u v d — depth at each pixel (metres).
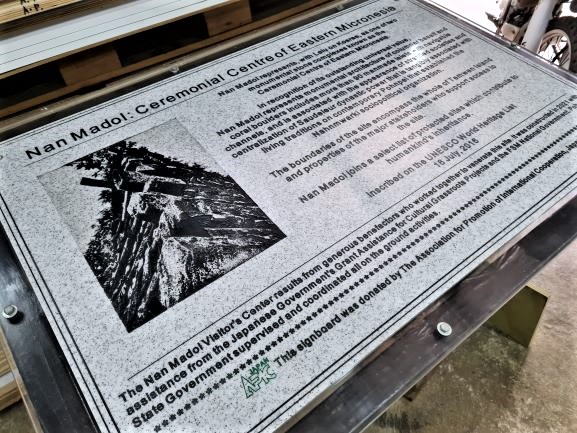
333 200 0.83
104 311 0.70
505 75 1.06
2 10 1.03
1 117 1.15
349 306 0.71
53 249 0.76
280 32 1.16
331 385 0.65
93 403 0.62
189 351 0.66
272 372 0.65
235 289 0.72
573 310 1.48
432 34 1.17
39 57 1.03
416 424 1.28
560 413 1.29
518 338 1.40
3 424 1.31
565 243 0.81
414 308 0.72
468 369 1.36
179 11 1.15
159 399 0.63
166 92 1.01
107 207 0.81
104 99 1.00
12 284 0.74
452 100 1.00
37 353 0.67
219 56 1.09
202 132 0.94
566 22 1.50
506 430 1.26
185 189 0.84
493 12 2.39
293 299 0.71
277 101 0.99
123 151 0.90
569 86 1.04
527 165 0.89
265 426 0.61
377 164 0.88
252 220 0.80
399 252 0.77
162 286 0.72
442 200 0.84
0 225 0.80
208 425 0.61
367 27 1.19
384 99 1.00
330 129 0.94
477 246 0.79
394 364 0.68
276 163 0.88
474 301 0.74
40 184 0.85
